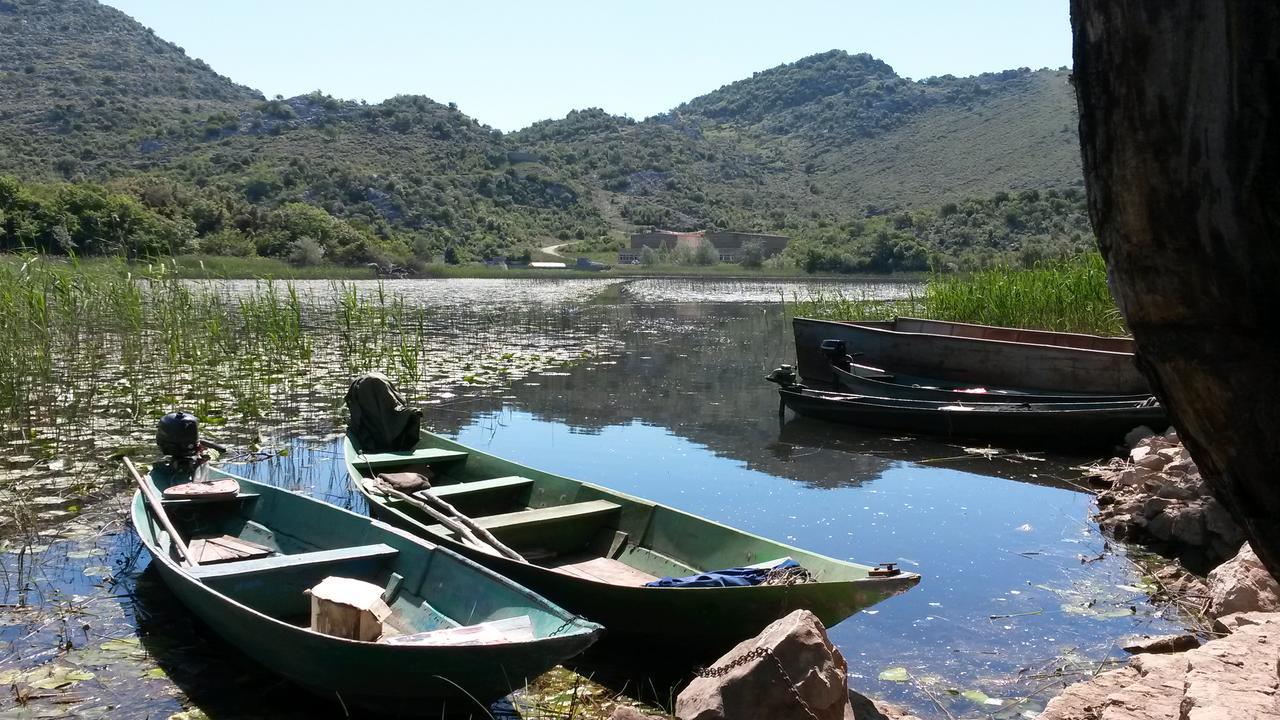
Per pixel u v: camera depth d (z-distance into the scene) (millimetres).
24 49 157125
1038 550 7082
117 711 4516
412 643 4086
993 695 4793
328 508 6188
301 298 30812
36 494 8148
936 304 16719
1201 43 1580
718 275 68625
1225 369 1736
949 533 7500
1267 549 1859
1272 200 1575
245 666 5051
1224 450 1811
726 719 3836
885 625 5699
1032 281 15773
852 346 13859
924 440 11172
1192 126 1619
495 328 23453
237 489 6719
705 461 10023
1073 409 10172
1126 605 5996
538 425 11812
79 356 14828
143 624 5594
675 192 138625
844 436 11359
